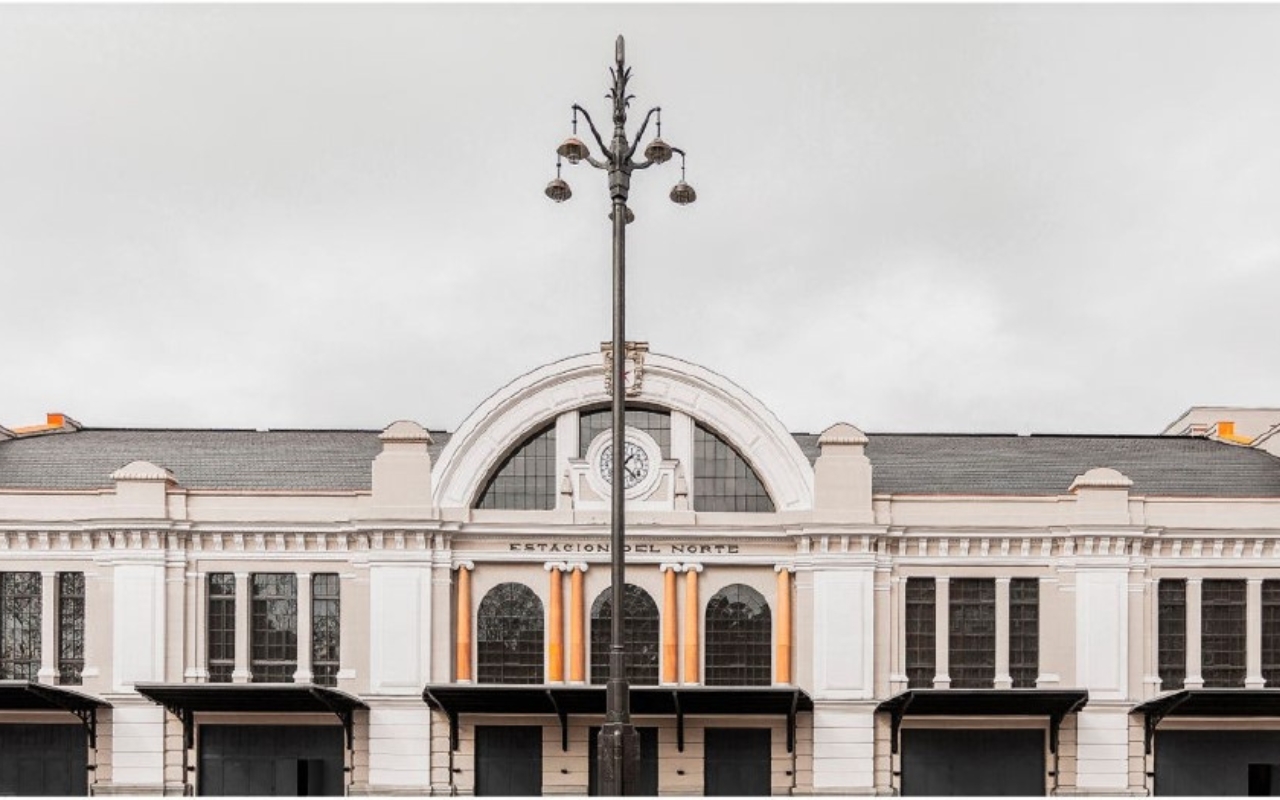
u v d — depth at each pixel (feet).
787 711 131.75
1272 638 136.56
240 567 136.36
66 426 169.89
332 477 146.30
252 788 133.69
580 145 79.71
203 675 134.62
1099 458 153.99
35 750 134.82
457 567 135.74
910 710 132.05
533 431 138.51
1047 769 134.00
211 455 151.02
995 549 136.98
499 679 134.92
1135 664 135.23
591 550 136.26
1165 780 134.72
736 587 137.18
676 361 137.59
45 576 135.85
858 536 134.92
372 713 132.98
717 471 139.54
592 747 133.28
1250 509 137.08
